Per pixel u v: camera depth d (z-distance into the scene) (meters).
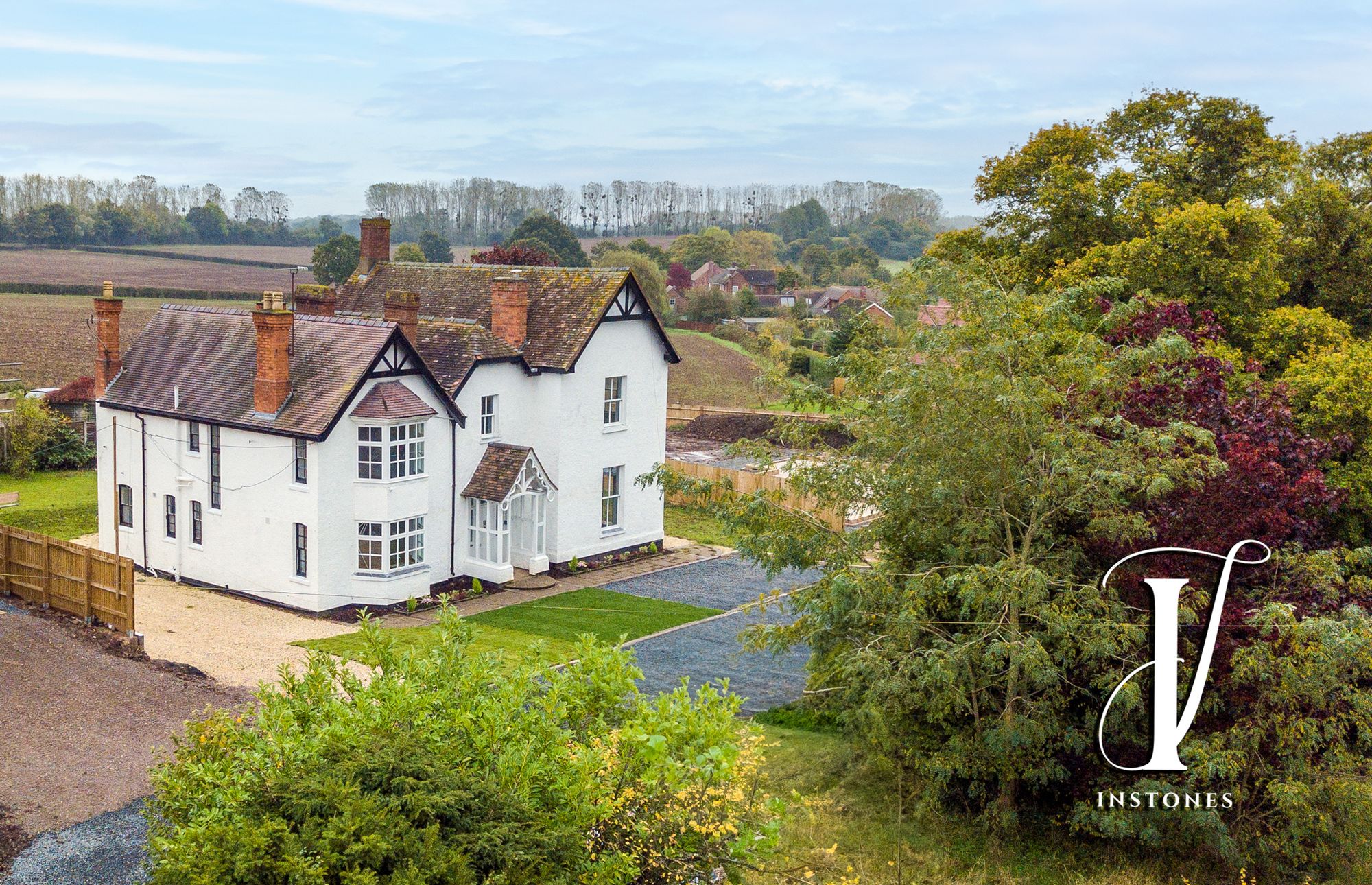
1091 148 42.09
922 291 20.66
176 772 12.78
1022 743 17.75
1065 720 18.97
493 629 30.52
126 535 36.38
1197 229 35.28
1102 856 18.81
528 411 37.19
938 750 19.61
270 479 31.91
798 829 19.16
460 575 35.38
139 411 34.81
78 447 49.56
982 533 18.89
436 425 33.81
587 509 38.28
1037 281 40.12
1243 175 42.53
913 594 18.38
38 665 24.00
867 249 171.38
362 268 45.09
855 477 20.31
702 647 29.86
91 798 18.47
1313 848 18.39
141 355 36.69
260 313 31.31
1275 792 17.11
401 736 12.09
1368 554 18.95
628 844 12.98
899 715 19.41
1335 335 33.34
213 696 23.41
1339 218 39.75
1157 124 43.28
